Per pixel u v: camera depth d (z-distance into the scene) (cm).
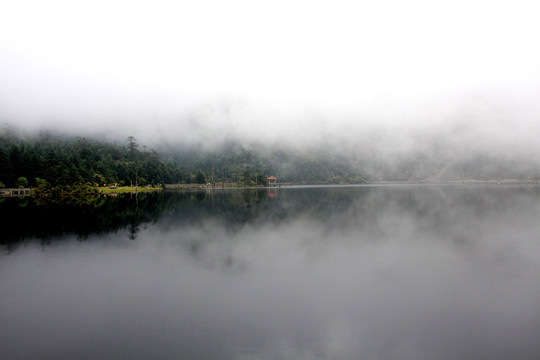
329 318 1283
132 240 2700
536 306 1390
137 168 13212
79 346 1100
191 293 1545
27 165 8900
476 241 2623
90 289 1606
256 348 1076
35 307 1409
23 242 2630
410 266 1956
